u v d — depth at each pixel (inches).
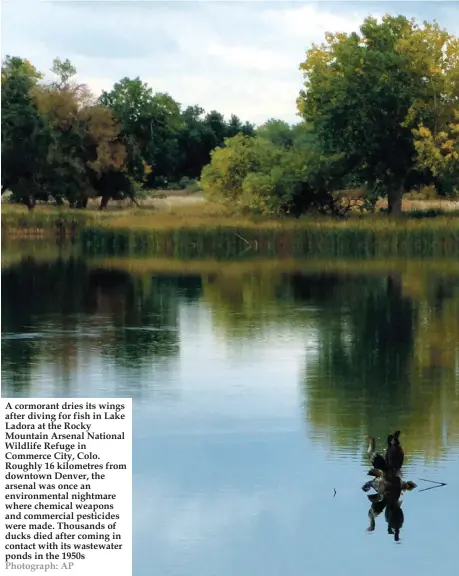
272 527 599.8
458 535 593.3
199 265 2159.2
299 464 704.4
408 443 751.7
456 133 3002.0
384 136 2979.8
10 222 2844.5
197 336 1208.8
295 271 2023.9
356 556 568.7
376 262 2252.7
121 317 1365.7
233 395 901.8
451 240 2469.2
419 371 1003.9
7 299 1552.7
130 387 930.1
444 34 2987.2
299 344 1155.3
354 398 891.4
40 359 1058.1
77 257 2337.6
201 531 599.8
